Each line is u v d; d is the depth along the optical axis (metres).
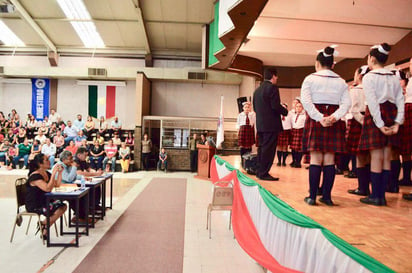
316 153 2.50
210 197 7.80
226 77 14.40
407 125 3.14
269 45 7.34
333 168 2.49
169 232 4.89
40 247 4.04
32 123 14.03
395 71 3.54
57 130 13.66
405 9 5.34
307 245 2.01
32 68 14.21
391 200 2.75
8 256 3.71
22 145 12.44
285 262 2.37
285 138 6.19
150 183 9.77
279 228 2.55
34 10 11.93
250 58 9.22
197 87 15.40
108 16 12.13
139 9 11.20
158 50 14.85
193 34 13.25
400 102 2.40
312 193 2.53
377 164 2.51
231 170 5.29
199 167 11.43
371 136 2.49
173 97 15.38
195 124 13.55
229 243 4.45
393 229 1.84
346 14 5.45
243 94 13.83
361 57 7.75
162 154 12.79
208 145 11.09
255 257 2.81
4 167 12.32
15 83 15.01
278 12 5.49
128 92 15.12
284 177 4.21
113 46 14.56
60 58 14.83
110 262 3.62
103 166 12.40
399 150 3.17
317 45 7.14
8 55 14.91
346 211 2.29
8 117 14.88
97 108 15.08
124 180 10.32
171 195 7.91
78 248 4.05
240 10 4.65
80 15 12.27
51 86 15.05
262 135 3.82
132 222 5.40
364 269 1.36
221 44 6.87
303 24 6.02
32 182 4.17
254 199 3.52
